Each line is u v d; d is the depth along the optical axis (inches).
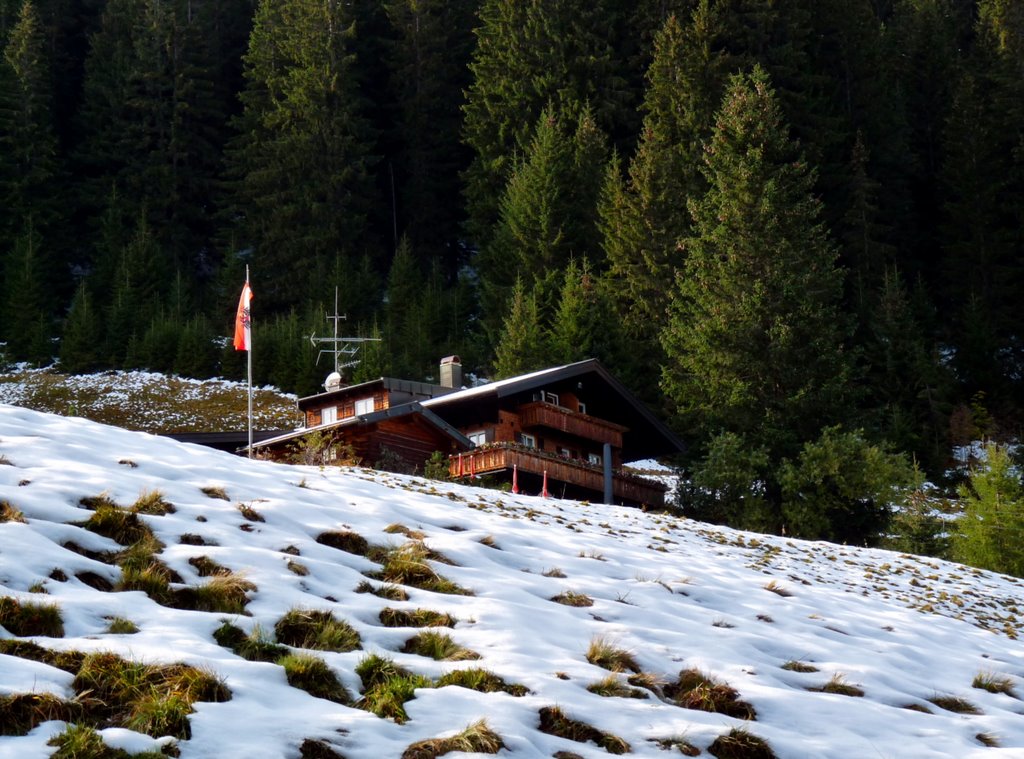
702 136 3009.4
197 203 3929.6
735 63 3198.8
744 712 339.9
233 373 2815.0
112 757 235.3
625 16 3917.3
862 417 1936.5
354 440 1327.5
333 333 2938.0
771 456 1833.2
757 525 1669.5
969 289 3078.2
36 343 2960.1
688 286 2140.7
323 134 3767.2
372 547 430.6
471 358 2933.1
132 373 2844.5
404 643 339.0
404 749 265.1
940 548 1594.5
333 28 3988.7
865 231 3002.0
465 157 4084.6
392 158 4121.6
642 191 2802.7
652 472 2283.5
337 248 3617.1
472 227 3513.8
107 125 3902.6
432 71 4143.7
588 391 1674.5
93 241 3651.6
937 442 2450.8
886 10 4539.9
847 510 1690.5
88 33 4362.7
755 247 2026.3
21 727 243.9
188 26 4082.2
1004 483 1555.1
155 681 270.7
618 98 3604.8
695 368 2010.3
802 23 3376.0
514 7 3779.5
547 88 3612.2
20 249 3287.4
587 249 3134.8
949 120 3277.6
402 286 3270.2
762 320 1974.7
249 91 3983.8
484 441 1517.0
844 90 3469.5
